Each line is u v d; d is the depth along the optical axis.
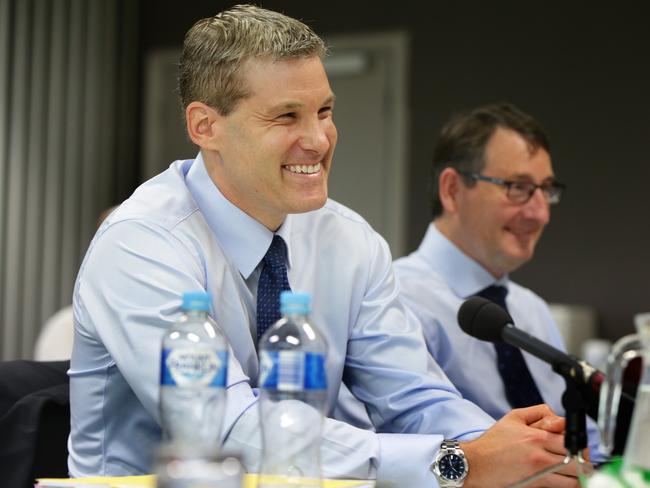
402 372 4.59
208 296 3.04
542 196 6.29
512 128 6.29
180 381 2.97
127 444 4.22
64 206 12.84
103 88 13.46
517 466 3.76
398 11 13.20
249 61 4.12
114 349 3.92
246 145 4.16
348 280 4.70
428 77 13.05
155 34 14.00
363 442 3.74
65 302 12.83
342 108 13.45
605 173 12.34
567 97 12.51
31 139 12.38
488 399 6.05
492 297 6.34
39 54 12.52
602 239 12.32
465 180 6.30
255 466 3.57
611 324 12.24
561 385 6.38
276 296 4.44
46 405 4.32
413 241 12.97
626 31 12.33
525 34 12.70
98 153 13.36
